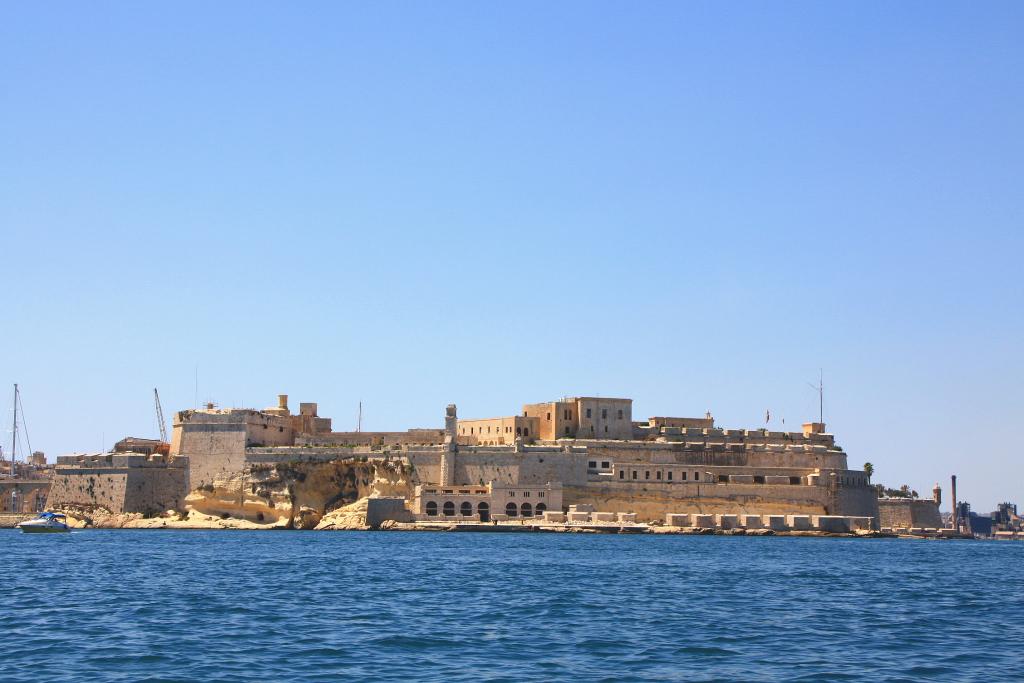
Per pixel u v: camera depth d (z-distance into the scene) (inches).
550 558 5930.1
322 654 2637.8
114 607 3479.3
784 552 6968.5
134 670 2442.2
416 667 2492.6
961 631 3184.1
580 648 2768.2
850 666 2578.7
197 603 3597.4
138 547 6870.1
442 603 3668.8
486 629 3061.0
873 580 4909.0
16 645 2738.7
